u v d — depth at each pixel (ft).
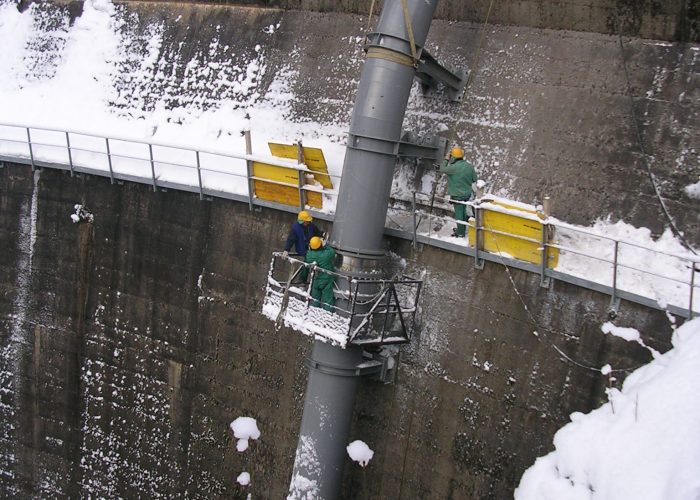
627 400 35.47
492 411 43.50
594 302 39.78
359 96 43.91
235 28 63.10
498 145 47.42
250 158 51.72
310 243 42.75
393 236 47.93
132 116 66.08
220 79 62.39
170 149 61.41
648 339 37.76
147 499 61.82
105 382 64.08
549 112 45.96
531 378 41.98
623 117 43.32
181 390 59.57
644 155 42.22
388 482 48.21
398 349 47.85
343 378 45.01
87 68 70.13
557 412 40.83
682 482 28.58
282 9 61.05
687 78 41.70
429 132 50.37
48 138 67.62
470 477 44.24
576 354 40.32
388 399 48.32
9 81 73.92
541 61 46.91
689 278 38.50
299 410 52.75
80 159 64.54
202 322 58.13
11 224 68.44
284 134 57.57
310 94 57.11
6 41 75.31
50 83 71.72
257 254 54.80
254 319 55.21
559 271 40.75
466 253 44.42
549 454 38.88
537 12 47.24
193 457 59.00
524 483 38.83
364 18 55.83
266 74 60.03
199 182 56.39
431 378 46.34
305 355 52.31
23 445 69.62
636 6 43.19
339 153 53.98
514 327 42.78
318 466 45.83
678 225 40.52
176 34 66.23
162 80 65.57
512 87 47.62
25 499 69.82
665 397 32.30
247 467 55.83
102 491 64.69
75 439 66.28
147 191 60.64
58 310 66.49
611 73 44.27
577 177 44.19
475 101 48.85
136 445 62.44
